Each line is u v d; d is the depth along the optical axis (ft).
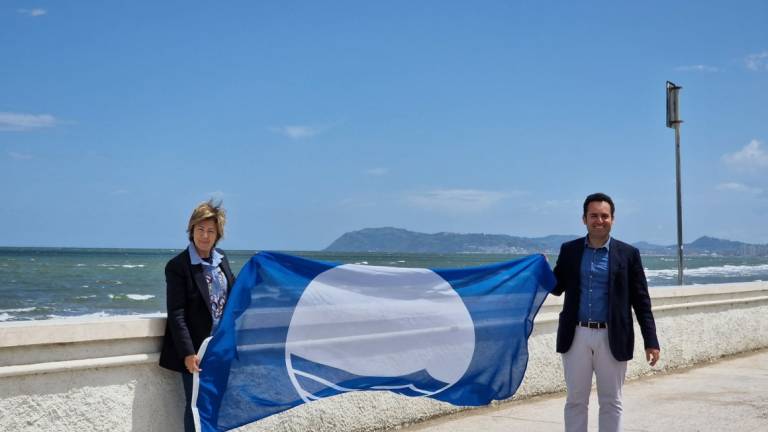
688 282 199.41
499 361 20.80
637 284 17.24
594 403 25.20
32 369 14.07
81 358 14.90
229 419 16.31
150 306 124.98
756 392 27.45
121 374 15.52
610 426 17.21
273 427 18.24
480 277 20.81
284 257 17.62
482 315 20.59
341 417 19.84
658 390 27.86
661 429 21.88
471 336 20.40
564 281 18.04
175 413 16.39
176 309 15.44
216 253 16.29
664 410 24.38
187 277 15.61
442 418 22.79
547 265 21.25
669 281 207.00
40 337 14.19
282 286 17.42
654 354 17.04
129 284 178.50
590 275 17.20
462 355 20.29
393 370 19.20
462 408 23.65
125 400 15.56
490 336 20.68
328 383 18.03
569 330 17.38
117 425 15.40
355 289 18.75
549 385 26.55
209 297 15.81
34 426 14.20
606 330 17.04
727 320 36.40
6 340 13.75
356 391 19.94
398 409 21.47
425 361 19.72
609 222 17.08
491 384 20.72
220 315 16.10
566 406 17.74
